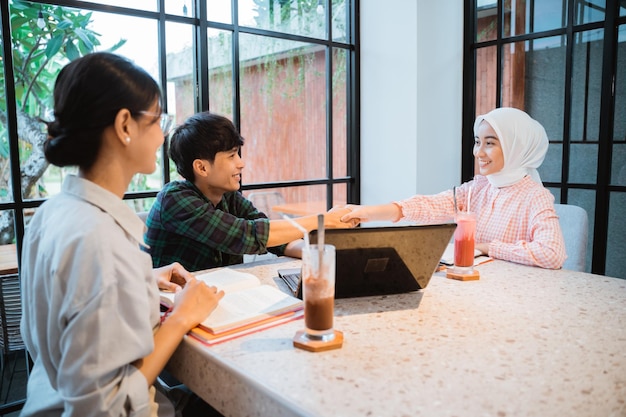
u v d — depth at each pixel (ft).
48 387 3.38
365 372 2.83
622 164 8.03
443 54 9.66
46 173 7.09
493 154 6.22
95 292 2.83
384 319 3.68
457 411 2.42
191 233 5.35
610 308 3.91
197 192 5.78
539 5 8.73
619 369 2.86
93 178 3.25
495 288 4.46
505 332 3.42
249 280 4.49
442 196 6.91
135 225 3.33
